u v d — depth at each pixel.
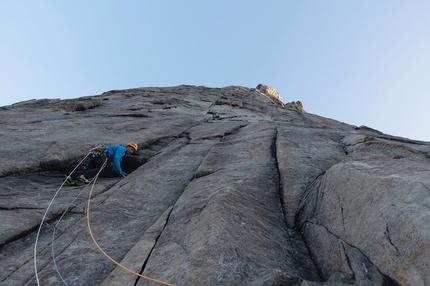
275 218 4.99
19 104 16.34
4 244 4.66
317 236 4.30
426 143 11.50
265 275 3.26
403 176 3.79
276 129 10.30
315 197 4.97
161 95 23.31
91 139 9.64
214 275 3.33
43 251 4.55
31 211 5.56
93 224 5.33
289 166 6.47
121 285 3.56
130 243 4.77
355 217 3.83
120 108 17.16
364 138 7.70
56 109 15.27
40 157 7.88
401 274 2.88
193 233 4.28
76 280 3.90
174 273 3.49
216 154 8.20
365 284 3.21
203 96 24.25
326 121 20.22
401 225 3.12
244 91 34.28
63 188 6.94
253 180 6.04
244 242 3.96
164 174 7.61
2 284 3.81
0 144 8.35
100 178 7.91
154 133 11.34
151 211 5.84
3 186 6.48
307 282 3.19
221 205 4.67
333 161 7.01
